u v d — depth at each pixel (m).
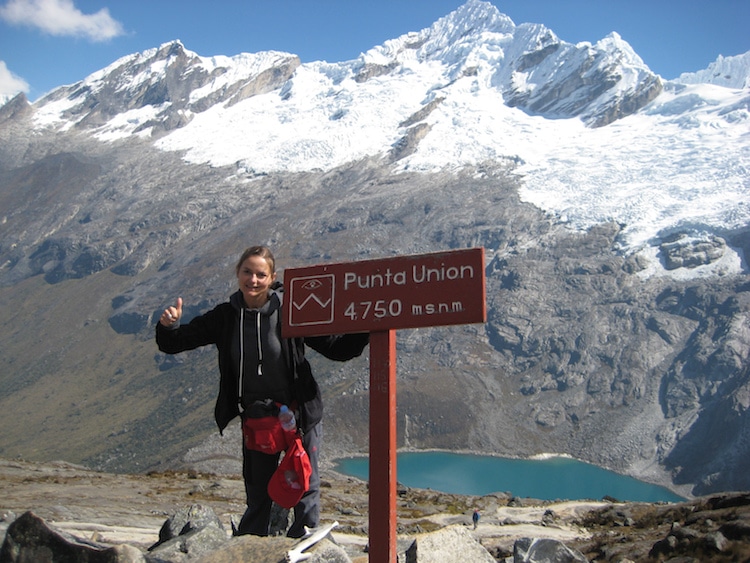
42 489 48.00
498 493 78.88
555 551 9.79
